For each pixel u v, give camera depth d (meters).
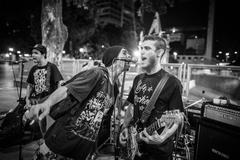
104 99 1.83
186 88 5.53
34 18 20.41
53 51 6.76
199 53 85.19
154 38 1.94
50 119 1.81
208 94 9.12
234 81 9.23
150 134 1.87
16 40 34.53
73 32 24.53
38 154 1.85
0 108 6.53
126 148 2.02
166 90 1.87
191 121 4.50
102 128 2.03
